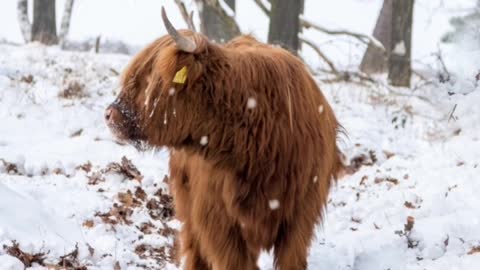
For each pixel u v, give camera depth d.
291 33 29.42
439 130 17.95
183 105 8.65
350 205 13.36
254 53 9.14
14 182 13.06
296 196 9.27
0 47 34.59
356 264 10.52
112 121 8.79
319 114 9.54
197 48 8.63
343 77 28.77
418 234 10.84
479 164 14.16
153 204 13.06
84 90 22.44
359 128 19.83
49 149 16.19
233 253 9.51
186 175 10.13
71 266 9.66
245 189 9.06
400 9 32.56
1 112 18.91
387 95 25.77
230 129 8.79
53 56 31.66
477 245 10.28
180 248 10.47
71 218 11.73
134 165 14.91
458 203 12.27
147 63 8.82
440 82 18.05
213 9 27.41
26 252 9.59
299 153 9.10
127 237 11.51
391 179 14.78
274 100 8.91
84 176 14.13
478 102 16.55
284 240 9.48
